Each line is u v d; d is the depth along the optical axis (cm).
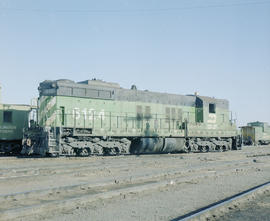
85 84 1834
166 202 697
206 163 1511
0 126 2009
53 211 615
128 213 605
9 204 665
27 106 2128
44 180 977
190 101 2352
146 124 2061
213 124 2419
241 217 595
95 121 1842
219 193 809
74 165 1324
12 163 1449
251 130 4159
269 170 1305
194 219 549
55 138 1647
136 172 1177
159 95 2167
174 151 2248
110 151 1898
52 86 1733
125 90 1998
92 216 581
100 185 869
